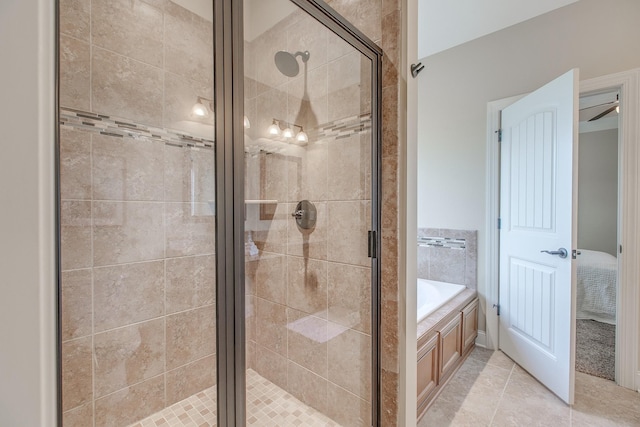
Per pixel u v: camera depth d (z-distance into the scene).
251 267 1.17
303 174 1.37
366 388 1.28
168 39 1.39
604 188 4.11
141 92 1.32
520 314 2.12
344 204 1.31
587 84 1.95
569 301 1.70
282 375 1.32
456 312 2.06
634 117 1.77
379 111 1.23
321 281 1.38
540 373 1.90
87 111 1.17
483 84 2.43
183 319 1.46
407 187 1.21
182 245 1.45
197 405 1.44
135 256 1.32
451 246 2.59
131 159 1.30
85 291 1.19
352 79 1.26
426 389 1.66
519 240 2.13
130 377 1.31
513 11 2.11
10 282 0.50
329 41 1.28
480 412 1.64
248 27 1.13
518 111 2.15
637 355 1.79
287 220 1.37
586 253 3.47
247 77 1.14
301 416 1.36
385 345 1.24
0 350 0.51
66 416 1.15
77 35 1.14
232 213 1.06
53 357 0.50
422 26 2.29
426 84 2.74
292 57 1.29
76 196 1.15
